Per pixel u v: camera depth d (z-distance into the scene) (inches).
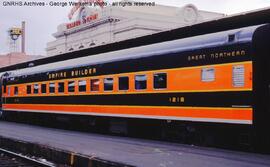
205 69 532.1
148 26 1795.0
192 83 549.3
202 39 543.8
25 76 999.6
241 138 507.8
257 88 476.4
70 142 614.2
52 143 597.9
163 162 421.7
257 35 479.8
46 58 990.4
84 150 516.4
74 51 872.9
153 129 687.1
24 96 999.0
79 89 789.2
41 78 924.6
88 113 759.7
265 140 482.9
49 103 888.3
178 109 569.6
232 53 499.5
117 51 709.9
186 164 409.7
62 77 844.6
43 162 450.6
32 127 936.9
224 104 506.3
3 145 605.6
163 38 653.3
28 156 515.2
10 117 1097.4
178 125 583.5
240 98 488.1
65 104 830.5
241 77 488.1
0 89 1132.5
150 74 621.3
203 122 534.3
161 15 1846.7
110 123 727.1
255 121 474.9
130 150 518.0
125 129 685.9
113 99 697.6
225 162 423.5
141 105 636.7
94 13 1991.9
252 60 478.0
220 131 529.7
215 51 520.7
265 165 406.0
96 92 740.7
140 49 652.7
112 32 1878.7
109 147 550.6
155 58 613.9
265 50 482.6
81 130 853.2
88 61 770.8
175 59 578.2
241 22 546.6
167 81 589.6
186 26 603.8
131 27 1780.3
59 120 863.7
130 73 661.9
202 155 473.7
